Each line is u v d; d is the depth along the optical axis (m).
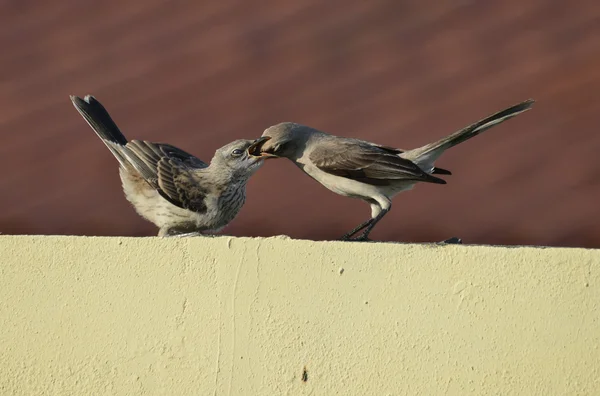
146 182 10.75
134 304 8.41
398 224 11.41
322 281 8.18
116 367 8.40
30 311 8.54
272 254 8.25
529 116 13.10
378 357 8.11
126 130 13.27
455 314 8.07
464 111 13.08
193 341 8.30
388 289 8.12
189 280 8.36
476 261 8.09
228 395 8.23
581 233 11.11
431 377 8.05
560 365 7.99
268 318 8.23
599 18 14.75
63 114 13.75
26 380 8.52
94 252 8.50
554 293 8.02
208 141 12.88
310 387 8.15
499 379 8.03
